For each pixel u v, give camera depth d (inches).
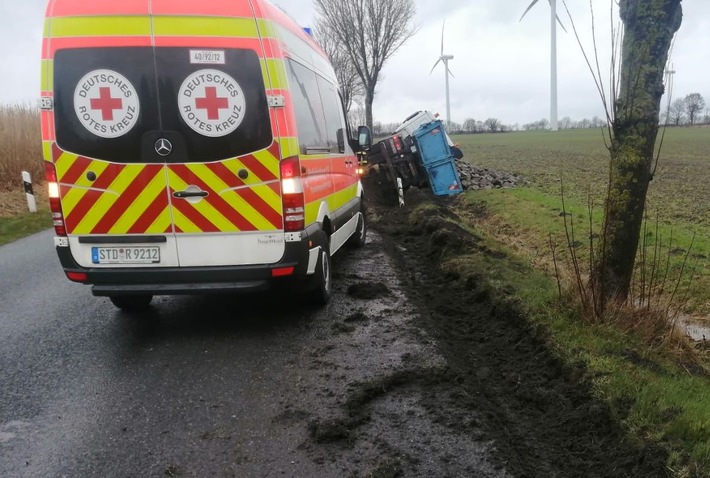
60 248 179.6
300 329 197.2
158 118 172.2
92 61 169.8
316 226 198.8
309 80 216.2
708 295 210.4
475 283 226.1
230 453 121.6
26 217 514.3
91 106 171.6
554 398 138.8
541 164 981.8
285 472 114.1
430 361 165.8
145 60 169.9
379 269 280.4
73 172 174.7
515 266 248.5
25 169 652.1
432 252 301.6
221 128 173.5
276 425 132.9
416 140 526.0
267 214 177.9
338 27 936.9
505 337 180.7
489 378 156.4
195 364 169.9
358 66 946.7
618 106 162.1
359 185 332.5
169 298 240.8
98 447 125.2
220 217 177.0
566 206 430.9
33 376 163.6
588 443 121.3
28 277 293.1
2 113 671.1
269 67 173.5
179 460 119.4
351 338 186.9
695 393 132.1
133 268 179.2
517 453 119.5
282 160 176.4
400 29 935.7
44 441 128.3
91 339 193.6
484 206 480.4
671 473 104.3
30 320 216.5
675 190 594.6
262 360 171.2
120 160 173.8
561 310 178.9
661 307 171.9
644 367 143.9
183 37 169.8
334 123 258.8
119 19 168.6
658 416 120.5
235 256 179.2
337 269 280.4
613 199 166.7
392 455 119.0
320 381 155.3
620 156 164.1
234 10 171.2
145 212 176.4
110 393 151.6
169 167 174.1
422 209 426.3
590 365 144.6
